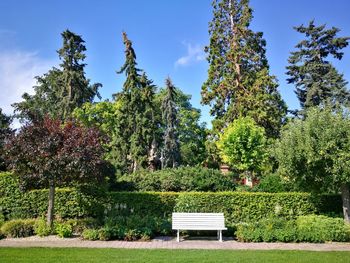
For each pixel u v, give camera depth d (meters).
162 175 15.41
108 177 14.43
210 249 9.32
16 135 10.89
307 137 12.05
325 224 10.79
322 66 29.73
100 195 14.00
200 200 13.88
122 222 11.44
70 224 11.49
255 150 20.53
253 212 13.91
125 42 25.95
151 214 13.86
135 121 25.70
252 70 25.98
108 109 29.84
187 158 34.62
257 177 22.06
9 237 10.65
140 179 15.39
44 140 10.47
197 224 11.03
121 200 13.98
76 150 10.34
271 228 10.92
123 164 25.34
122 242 10.30
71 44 29.03
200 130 36.44
